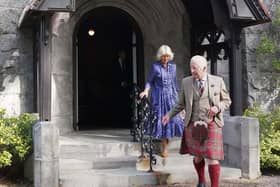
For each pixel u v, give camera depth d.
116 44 10.92
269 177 6.64
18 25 7.66
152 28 9.41
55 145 5.68
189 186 5.96
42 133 5.62
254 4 6.71
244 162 6.48
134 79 9.79
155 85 6.60
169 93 6.53
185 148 5.23
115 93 11.09
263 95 8.58
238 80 7.00
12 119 6.69
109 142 7.10
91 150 6.80
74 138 7.72
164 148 6.64
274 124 7.56
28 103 7.74
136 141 7.20
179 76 9.11
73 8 5.99
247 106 8.46
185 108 5.20
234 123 6.73
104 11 9.41
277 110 7.96
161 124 6.46
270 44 8.39
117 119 11.05
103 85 11.16
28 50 7.76
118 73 11.01
